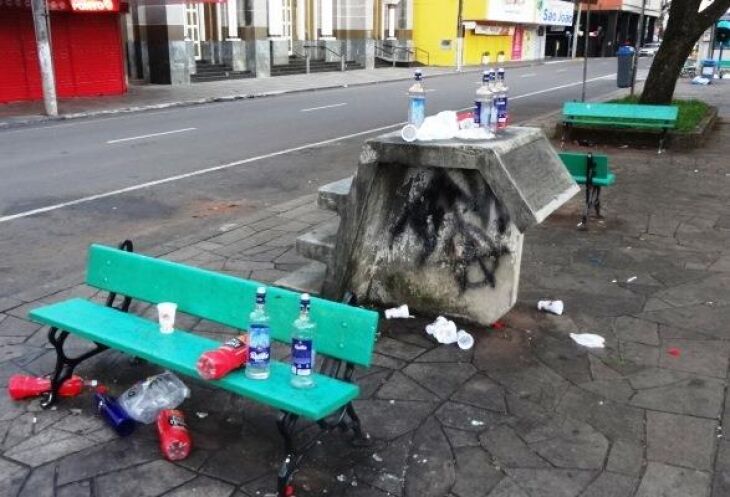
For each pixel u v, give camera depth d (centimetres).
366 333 325
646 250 648
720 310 508
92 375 420
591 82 2994
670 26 1406
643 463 333
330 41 3506
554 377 415
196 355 346
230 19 2825
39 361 436
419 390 400
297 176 1038
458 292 488
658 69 1427
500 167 435
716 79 2997
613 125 1262
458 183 474
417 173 489
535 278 577
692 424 364
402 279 507
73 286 569
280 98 2242
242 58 2889
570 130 1305
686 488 314
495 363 432
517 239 469
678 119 1300
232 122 1625
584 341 459
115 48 2198
